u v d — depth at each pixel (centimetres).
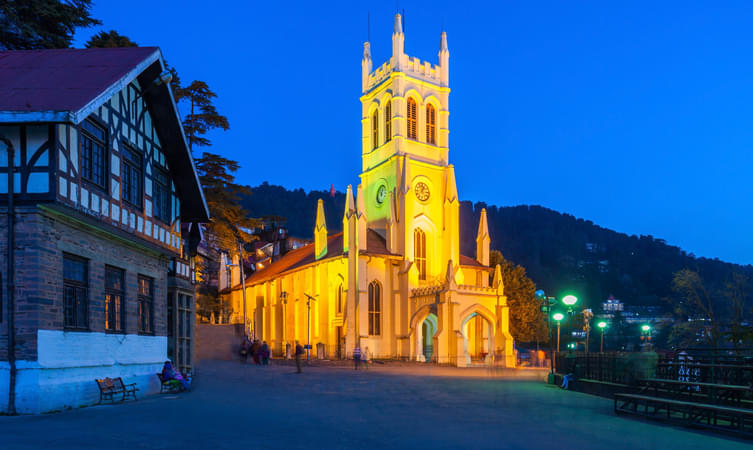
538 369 5538
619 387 2242
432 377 3744
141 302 2309
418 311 6769
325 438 1255
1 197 1636
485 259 7994
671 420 1556
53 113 1570
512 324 8762
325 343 7506
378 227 7731
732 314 5138
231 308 9719
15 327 1620
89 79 1817
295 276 8331
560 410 1859
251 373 3653
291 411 1747
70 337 1762
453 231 7469
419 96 7756
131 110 2172
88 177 1858
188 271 3033
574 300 3431
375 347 6906
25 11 3105
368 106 8281
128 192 2147
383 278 7088
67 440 1157
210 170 4700
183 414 1606
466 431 1391
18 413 1592
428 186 7600
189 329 3027
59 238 1730
